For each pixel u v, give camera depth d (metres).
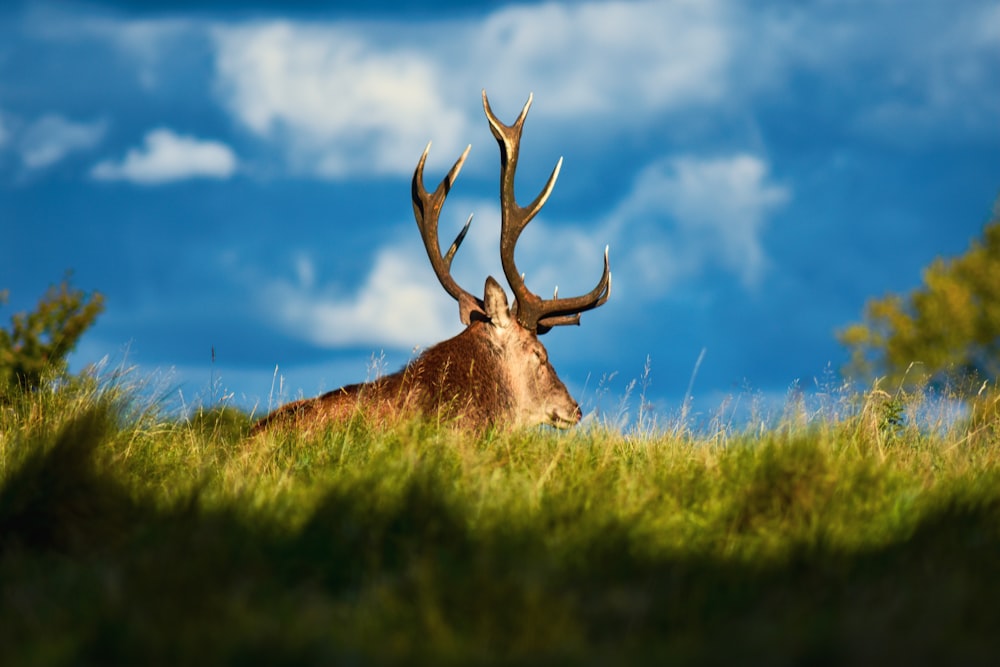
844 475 22.09
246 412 33.97
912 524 20.70
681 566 18.36
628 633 14.88
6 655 13.77
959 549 18.88
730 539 20.11
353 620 15.22
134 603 14.95
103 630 13.91
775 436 25.16
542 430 29.47
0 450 25.81
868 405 29.92
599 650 14.12
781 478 21.28
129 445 26.75
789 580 17.86
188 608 14.90
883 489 22.11
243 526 19.91
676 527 20.69
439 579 16.30
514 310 34.09
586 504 20.97
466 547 18.91
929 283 107.06
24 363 33.91
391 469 23.08
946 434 30.33
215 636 13.80
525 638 14.41
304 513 20.88
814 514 20.14
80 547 18.89
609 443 26.66
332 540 19.03
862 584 17.09
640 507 21.11
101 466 22.50
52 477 19.83
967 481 24.12
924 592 15.88
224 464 26.80
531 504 21.19
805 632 14.26
